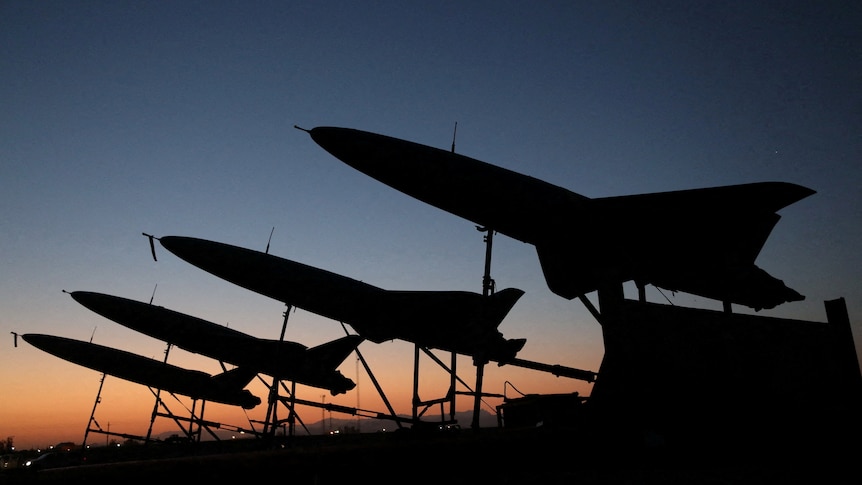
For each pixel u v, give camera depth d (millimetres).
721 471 6840
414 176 12102
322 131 12414
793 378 8617
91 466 4637
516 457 6473
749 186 10508
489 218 12328
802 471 7008
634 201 11000
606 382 7594
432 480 5910
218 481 4875
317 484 5281
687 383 7602
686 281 12594
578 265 11836
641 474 6590
